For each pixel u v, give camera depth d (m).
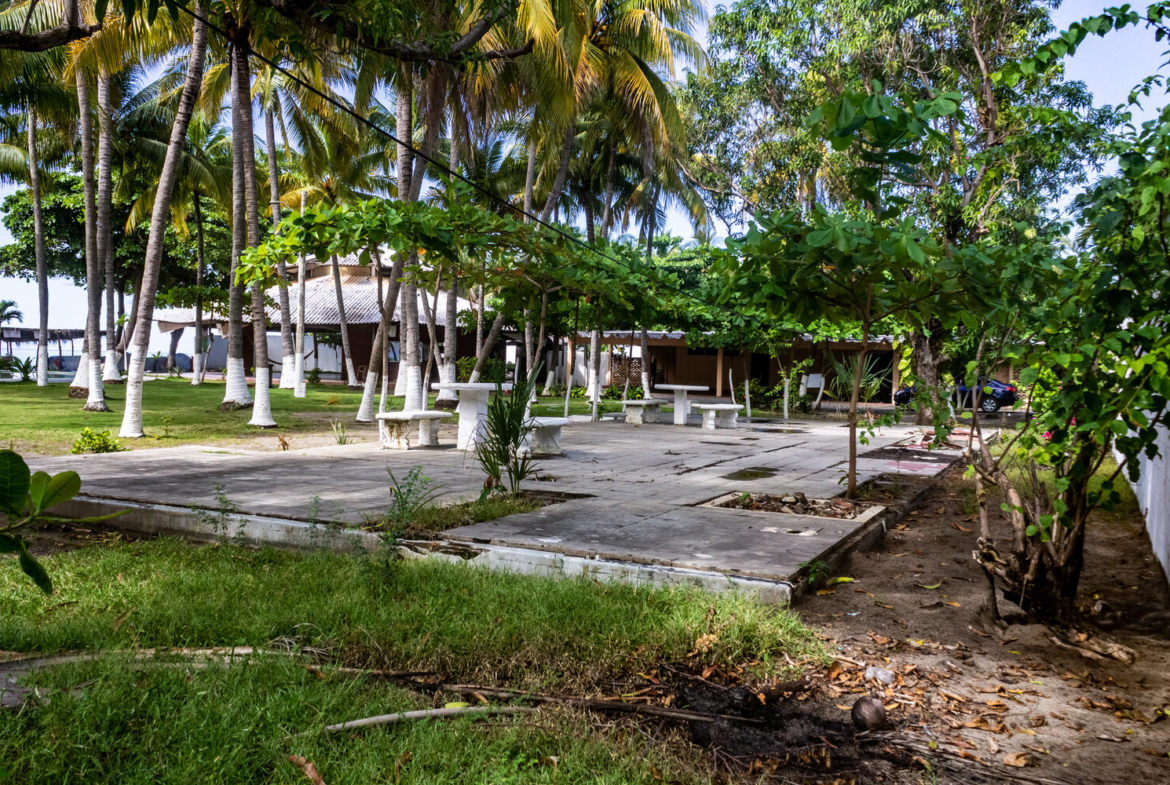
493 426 7.83
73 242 41.03
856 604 5.12
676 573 5.09
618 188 29.34
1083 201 4.59
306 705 3.15
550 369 35.44
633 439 15.72
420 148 24.23
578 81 16.50
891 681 3.84
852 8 19.09
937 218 17.75
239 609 4.41
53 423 16.58
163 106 26.66
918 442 16.30
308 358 45.31
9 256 40.91
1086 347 4.23
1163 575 5.99
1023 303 5.17
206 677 3.34
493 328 20.86
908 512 8.65
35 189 28.84
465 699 3.44
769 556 5.49
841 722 3.43
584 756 2.87
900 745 3.23
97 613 4.36
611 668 3.81
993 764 3.09
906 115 4.55
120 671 3.31
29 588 4.84
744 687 3.73
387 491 8.17
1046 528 4.49
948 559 6.48
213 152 33.75
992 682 3.93
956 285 5.76
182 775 2.56
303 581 5.02
